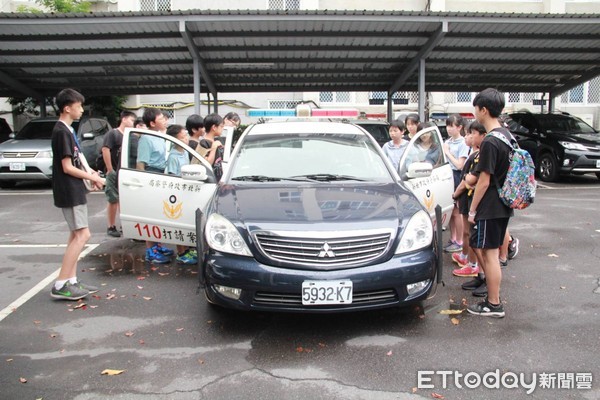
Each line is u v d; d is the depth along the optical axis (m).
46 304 4.31
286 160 4.70
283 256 3.46
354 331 3.73
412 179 4.90
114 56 11.61
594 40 11.26
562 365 3.21
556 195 9.87
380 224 3.58
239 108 17.27
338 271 3.41
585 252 5.80
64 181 4.21
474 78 14.40
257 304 3.49
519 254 5.74
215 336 3.66
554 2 17.73
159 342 3.57
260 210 3.72
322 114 7.45
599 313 4.03
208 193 4.80
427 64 12.88
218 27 10.17
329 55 12.03
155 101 17.20
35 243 6.41
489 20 9.83
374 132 10.25
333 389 2.95
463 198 5.01
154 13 9.36
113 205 6.60
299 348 3.46
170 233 5.00
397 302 3.57
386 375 3.10
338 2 17.47
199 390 2.95
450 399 2.85
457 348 3.45
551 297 4.38
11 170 10.52
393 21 9.77
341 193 4.04
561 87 14.91
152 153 5.21
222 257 3.56
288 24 10.09
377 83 14.53
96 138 12.20
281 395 2.89
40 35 10.37
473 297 4.41
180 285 4.79
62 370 3.18
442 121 14.61
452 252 5.80
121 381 3.05
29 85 13.62
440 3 17.36
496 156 3.73
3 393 2.91
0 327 3.84
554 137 11.66
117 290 4.65
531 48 11.80
